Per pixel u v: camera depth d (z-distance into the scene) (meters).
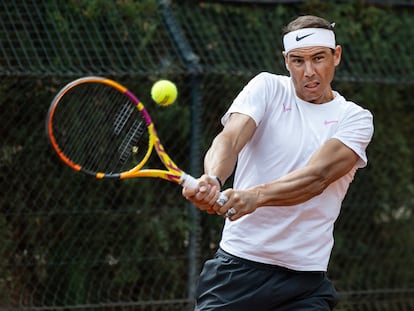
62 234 19.17
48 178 18.97
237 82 20.67
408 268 22.66
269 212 11.52
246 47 21.25
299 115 11.67
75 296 19.20
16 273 18.77
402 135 22.84
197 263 19.88
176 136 20.11
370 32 22.72
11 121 18.69
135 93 19.56
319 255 11.81
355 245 22.02
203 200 10.23
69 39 19.30
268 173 11.62
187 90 20.05
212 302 11.95
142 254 19.86
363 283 22.06
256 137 11.71
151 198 19.86
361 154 11.41
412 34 23.17
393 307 22.09
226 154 10.95
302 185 10.70
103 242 19.47
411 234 22.75
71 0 19.59
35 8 19.17
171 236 20.12
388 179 22.59
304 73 11.48
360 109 11.59
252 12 21.58
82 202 19.30
